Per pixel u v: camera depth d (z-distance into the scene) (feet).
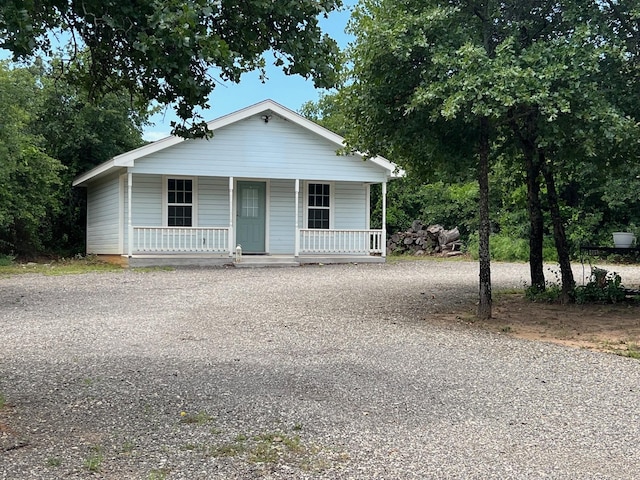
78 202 74.84
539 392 15.44
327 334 23.15
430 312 29.12
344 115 29.91
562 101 21.53
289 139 56.34
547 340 22.76
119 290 36.45
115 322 25.40
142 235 53.67
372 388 15.49
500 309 30.27
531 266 34.78
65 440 11.43
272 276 45.14
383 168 59.06
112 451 10.88
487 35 26.45
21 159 55.52
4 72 46.83
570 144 26.45
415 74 26.07
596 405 14.35
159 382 15.76
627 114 25.79
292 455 10.84
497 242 67.10
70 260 62.23
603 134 23.30
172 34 10.97
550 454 11.14
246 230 58.13
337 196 61.26
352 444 11.46
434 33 24.90
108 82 15.98
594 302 32.14
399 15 24.93
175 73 12.92
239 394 14.73
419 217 82.02
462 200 76.84
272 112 55.31
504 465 10.57
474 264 59.16
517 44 25.61
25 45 10.44
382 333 23.47
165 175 55.31
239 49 14.12
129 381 15.83
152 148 51.55
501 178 64.18
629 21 25.67
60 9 12.23
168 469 10.09
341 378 16.46
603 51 22.81
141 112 17.20
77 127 71.36
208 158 54.03
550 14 27.53
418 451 11.16
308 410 13.53
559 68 21.91
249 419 12.84
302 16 13.97
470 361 18.88
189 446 11.17
